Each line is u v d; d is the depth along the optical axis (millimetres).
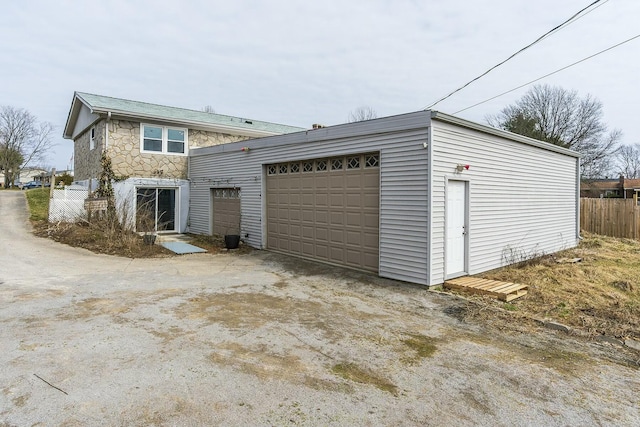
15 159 37750
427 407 2941
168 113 15133
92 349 3854
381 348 4141
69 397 2908
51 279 6957
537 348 4246
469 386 3312
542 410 2945
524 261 9094
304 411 2822
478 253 8047
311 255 9469
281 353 3916
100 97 15039
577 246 12289
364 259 8164
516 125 28562
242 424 2621
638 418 2865
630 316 5336
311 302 5930
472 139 7758
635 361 3951
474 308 5633
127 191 13242
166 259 9500
